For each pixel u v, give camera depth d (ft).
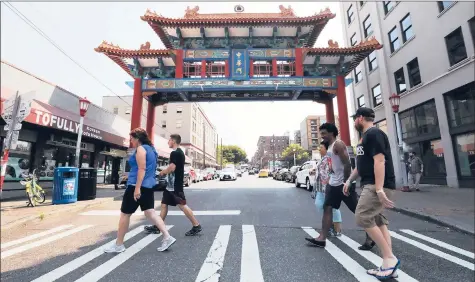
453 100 42.14
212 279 9.79
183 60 54.39
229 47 55.31
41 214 21.77
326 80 53.67
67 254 12.72
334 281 9.67
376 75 63.16
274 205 28.71
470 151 39.24
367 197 10.27
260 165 378.73
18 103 20.34
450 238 16.25
